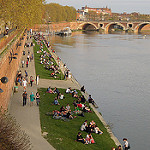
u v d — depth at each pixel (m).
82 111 38.09
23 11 48.06
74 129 31.12
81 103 42.12
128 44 156.75
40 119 31.64
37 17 84.69
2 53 30.08
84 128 31.11
